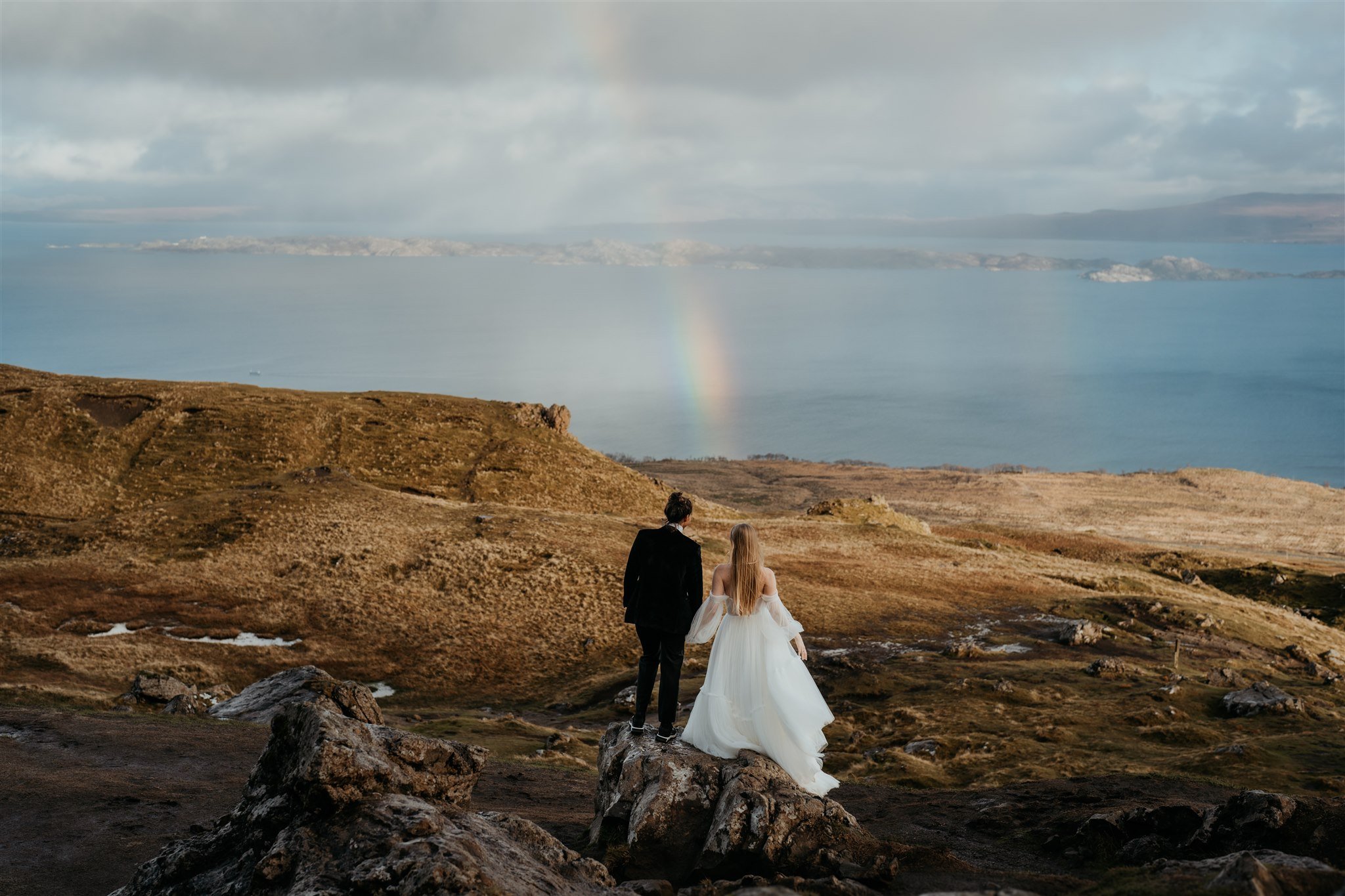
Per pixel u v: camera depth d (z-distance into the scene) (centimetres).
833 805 834
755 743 893
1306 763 3005
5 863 1080
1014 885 732
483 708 4297
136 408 10712
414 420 11962
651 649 945
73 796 1403
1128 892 630
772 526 8588
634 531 7306
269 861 627
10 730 1978
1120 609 6209
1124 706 3881
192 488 9194
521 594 5666
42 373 11506
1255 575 9419
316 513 6900
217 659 4462
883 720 3706
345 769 700
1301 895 566
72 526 6506
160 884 686
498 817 793
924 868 776
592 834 924
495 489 10550
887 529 8906
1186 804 1184
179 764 1747
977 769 3052
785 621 896
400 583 5719
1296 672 5284
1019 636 5366
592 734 3462
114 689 3791
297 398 11975
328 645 4853
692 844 816
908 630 5366
